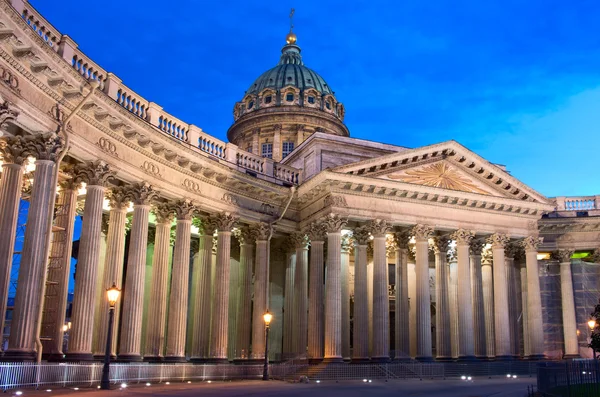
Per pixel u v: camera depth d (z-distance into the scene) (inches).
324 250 1940.2
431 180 1777.8
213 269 1729.8
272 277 1908.2
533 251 1893.5
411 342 1983.3
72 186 1214.9
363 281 1676.9
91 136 1194.0
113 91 1269.7
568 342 2003.0
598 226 2060.8
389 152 1969.7
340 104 3186.5
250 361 1621.6
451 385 1286.9
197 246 1838.1
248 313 1669.5
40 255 1032.8
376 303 1638.8
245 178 1612.9
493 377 1612.9
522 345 2065.7
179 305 1417.3
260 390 1047.0
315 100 3061.0
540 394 957.2
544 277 2154.3
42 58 1019.9
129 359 1259.2
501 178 1845.5
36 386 916.0
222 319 1521.9
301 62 3476.9
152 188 1353.3
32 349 1006.4
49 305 1163.9
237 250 1856.5
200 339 1523.1
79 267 1167.6
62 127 1088.2
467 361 1712.6
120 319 1669.5
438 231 1829.5
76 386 995.3
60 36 1128.2
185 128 1520.7
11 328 1000.9
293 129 2962.6
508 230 1863.9
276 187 1704.0
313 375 1482.5
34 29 1055.6
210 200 1539.1
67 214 1201.4
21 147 1061.1
